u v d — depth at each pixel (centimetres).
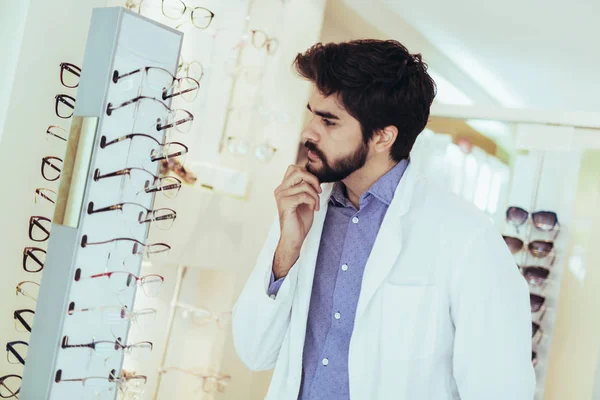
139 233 171
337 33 402
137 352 258
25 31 198
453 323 154
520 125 301
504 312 145
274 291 163
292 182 157
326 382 160
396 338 152
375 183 160
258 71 269
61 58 209
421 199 161
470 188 307
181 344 273
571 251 291
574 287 289
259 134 291
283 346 167
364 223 162
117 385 172
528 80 464
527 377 144
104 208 161
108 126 159
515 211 298
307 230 162
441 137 313
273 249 169
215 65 261
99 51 160
